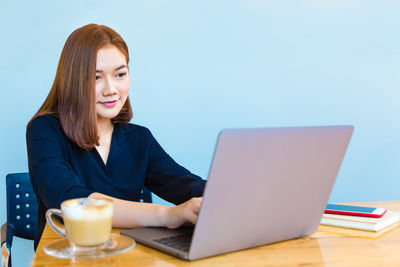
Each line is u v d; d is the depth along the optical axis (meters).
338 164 0.81
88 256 0.64
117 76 1.21
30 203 1.52
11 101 1.98
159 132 2.17
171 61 2.16
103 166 1.29
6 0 1.95
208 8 2.19
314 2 2.32
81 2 2.04
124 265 0.65
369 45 2.40
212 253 0.69
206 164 2.24
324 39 2.35
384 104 2.43
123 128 1.40
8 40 1.96
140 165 1.38
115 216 0.87
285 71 2.31
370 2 2.38
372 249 0.75
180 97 2.19
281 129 0.68
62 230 0.86
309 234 0.84
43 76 2.01
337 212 0.97
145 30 2.12
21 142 2.00
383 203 1.24
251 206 0.69
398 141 2.46
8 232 1.23
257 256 0.70
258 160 0.67
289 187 0.74
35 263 0.66
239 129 0.63
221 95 2.24
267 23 2.28
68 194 0.92
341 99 2.39
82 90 1.16
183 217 0.82
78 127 1.17
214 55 2.22
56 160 1.07
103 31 1.19
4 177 1.97
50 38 2.01
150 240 0.76
